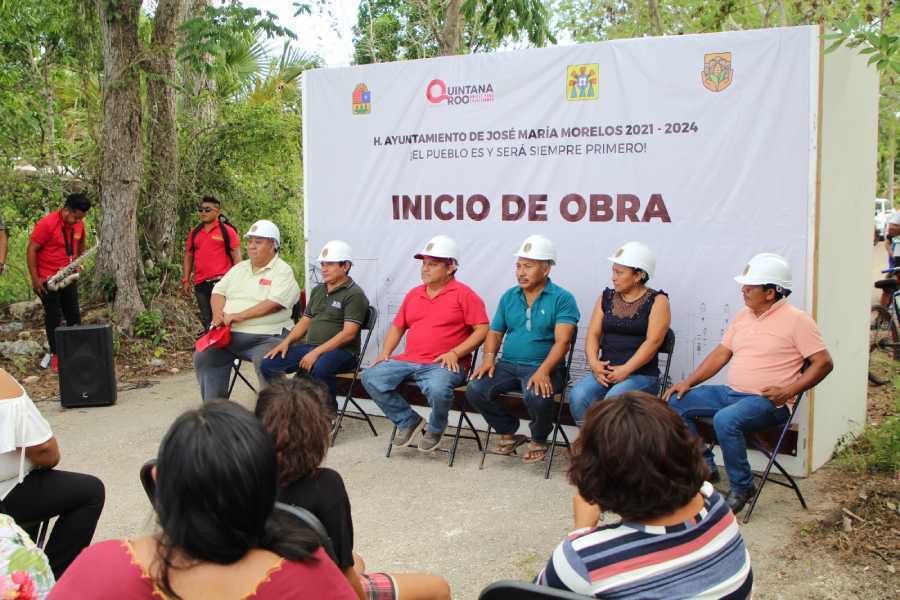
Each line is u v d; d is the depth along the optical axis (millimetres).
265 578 1674
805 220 5051
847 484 4941
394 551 4262
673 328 5539
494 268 6176
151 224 10250
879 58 4395
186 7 10445
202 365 6418
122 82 8953
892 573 3818
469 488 5129
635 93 5520
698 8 10961
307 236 6930
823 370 4512
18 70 10812
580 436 2084
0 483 3066
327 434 2596
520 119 5953
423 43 13695
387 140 6500
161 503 1661
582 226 5809
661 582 1889
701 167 5359
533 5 10516
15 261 10594
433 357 5734
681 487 1931
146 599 1656
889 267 9594
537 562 4109
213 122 11438
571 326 5391
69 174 10539
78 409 7043
